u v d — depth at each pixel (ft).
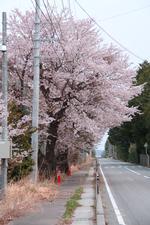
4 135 59.88
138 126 262.47
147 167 240.73
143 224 49.55
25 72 110.93
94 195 81.92
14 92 111.55
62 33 110.73
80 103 114.01
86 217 52.60
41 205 63.67
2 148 57.31
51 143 114.52
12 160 75.61
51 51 109.70
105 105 118.11
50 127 113.70
